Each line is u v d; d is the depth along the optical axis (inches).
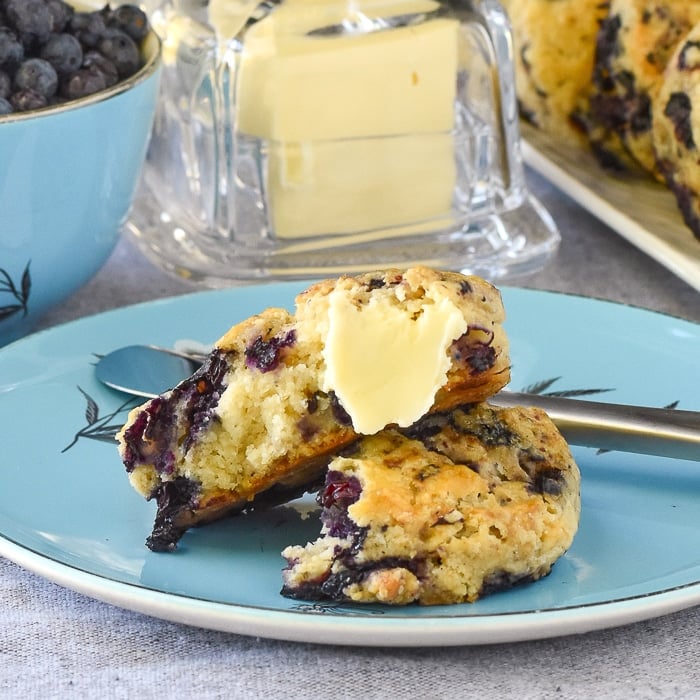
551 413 29.7
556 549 27.5
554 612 26.5
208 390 28.5
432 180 35.3
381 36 34.4
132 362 31.3
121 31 33.6
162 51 34.5
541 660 27.1
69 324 31.9
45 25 32.3
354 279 28.4
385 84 34.5
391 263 35.1
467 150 35.7
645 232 35.4
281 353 28.3
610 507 28.7
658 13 36.8
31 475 29.2
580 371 31.4
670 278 35.8
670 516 28.6
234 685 26.9
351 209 35.1
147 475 28.6
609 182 38.0
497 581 27.4
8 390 30.7
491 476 28.1
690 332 31.7
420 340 27.9
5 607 28.0
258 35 34.2
